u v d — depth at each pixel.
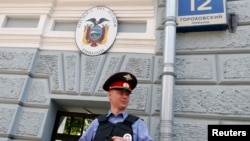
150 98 3.69
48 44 4.45
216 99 3.44
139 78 3.83
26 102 4.05
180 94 3.59
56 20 4.65
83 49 4.23
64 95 3.98
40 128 3.82
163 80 3.56
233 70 3.53
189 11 3.95
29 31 4.54
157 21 4.16
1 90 4.16
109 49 4.15
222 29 3.80
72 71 4.11
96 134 2.32
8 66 4.34
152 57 3.95
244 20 3.80
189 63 3.74
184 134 3.37
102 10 4.46
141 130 2.35
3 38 4.60
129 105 3.68
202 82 3.60
